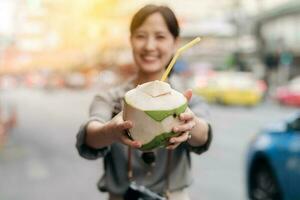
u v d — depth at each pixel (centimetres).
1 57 2775
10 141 1395
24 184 834
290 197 576
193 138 193
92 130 186
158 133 157
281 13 3997
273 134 621
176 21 210
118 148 214
